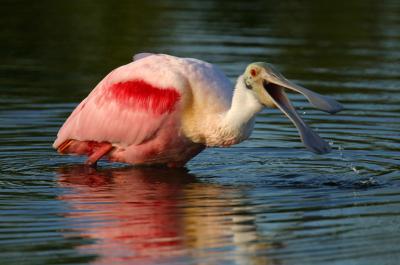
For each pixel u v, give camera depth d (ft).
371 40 78.28
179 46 73.26
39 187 42.16
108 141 47.37
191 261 32.35
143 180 43.93
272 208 38.50
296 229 35.81
